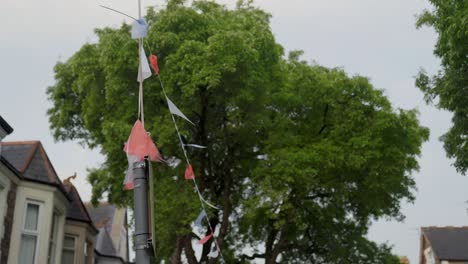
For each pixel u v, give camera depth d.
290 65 25.53
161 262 26.33
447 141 16.58
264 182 21.41
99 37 22.52
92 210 40.31
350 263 27.97
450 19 15.05
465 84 15.64
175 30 20.50
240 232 27.06
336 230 27.53
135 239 7.07
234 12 23.47
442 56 16.27
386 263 28.14
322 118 24.19
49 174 22.05
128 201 22.72
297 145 22.92
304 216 25.59
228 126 23.28
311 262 28.89
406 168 24.64
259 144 23.56
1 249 19.48
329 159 21.98
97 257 34.00
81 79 21.95
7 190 19.94
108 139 19.97
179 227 21.00
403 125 23.28
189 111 20.52
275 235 26.28
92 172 22.56
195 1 22.62
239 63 19.56
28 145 22.78
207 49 19.17
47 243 21.28
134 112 20.42
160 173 21.50
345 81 23.84
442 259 41.09
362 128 23.25
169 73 19.58
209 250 23.61
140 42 8.73
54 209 22.64
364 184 23.55
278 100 23.44
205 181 23.31
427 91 16.67
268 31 21.42
